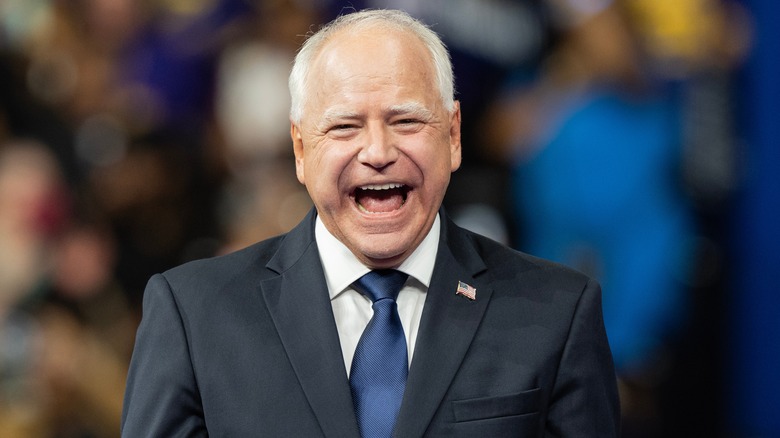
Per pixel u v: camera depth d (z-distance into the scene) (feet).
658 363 52.90
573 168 52.24
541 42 52.03
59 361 50.24
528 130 51.93
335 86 20.71
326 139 20.88
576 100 52.24
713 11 53.01
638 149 52.54
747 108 53.26
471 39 51.26
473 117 51.60
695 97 53.01
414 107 20.65
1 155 50.44
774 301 53.31
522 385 21.02
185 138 50.98
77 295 50.70
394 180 20.74
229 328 21.35
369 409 20.76
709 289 53.01
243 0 50.75
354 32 21.16
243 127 50.70
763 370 53.42
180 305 21.79
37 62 50.70
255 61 50.62
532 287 22.35
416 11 50.62
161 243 51.06
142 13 51.03
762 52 53.06
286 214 50.60
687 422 53.16
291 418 20.51
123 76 51.01
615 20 52.37
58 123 50.85
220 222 50.96
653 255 52.80
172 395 20.86
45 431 50.03
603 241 52.49
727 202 53.21
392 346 21.27
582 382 21.58
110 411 50.78
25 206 50.37
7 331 49.90
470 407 20.76
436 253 22.43
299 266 22.13
